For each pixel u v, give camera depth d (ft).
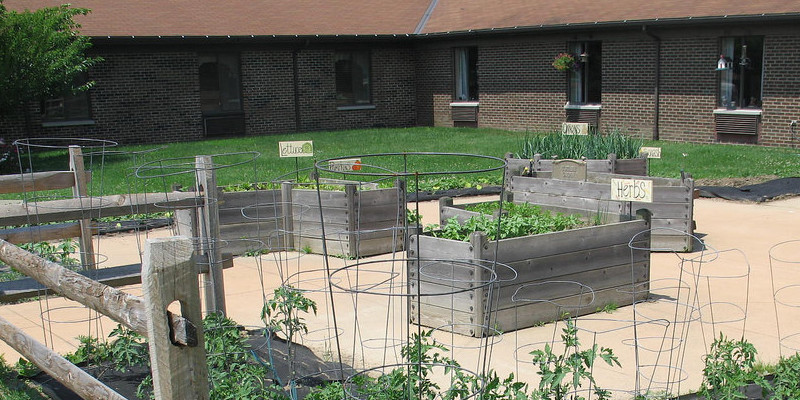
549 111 75.56
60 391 16.56
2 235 21.76
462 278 20.12
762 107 61.16
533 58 76.18
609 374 17.38
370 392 14.23
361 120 86.69
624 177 32.32
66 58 58.49
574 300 21.80
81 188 23.45
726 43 62.80
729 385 14.15
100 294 9.94
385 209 30.27
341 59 85.15
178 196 21.15
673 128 66.95
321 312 22.65
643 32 66.28
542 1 79.15
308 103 83.25
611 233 22.17
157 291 8.11
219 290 21.08
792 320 21.09
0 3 55.16
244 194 30.45
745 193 41.16
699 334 20.03
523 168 37.19
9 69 55.06
